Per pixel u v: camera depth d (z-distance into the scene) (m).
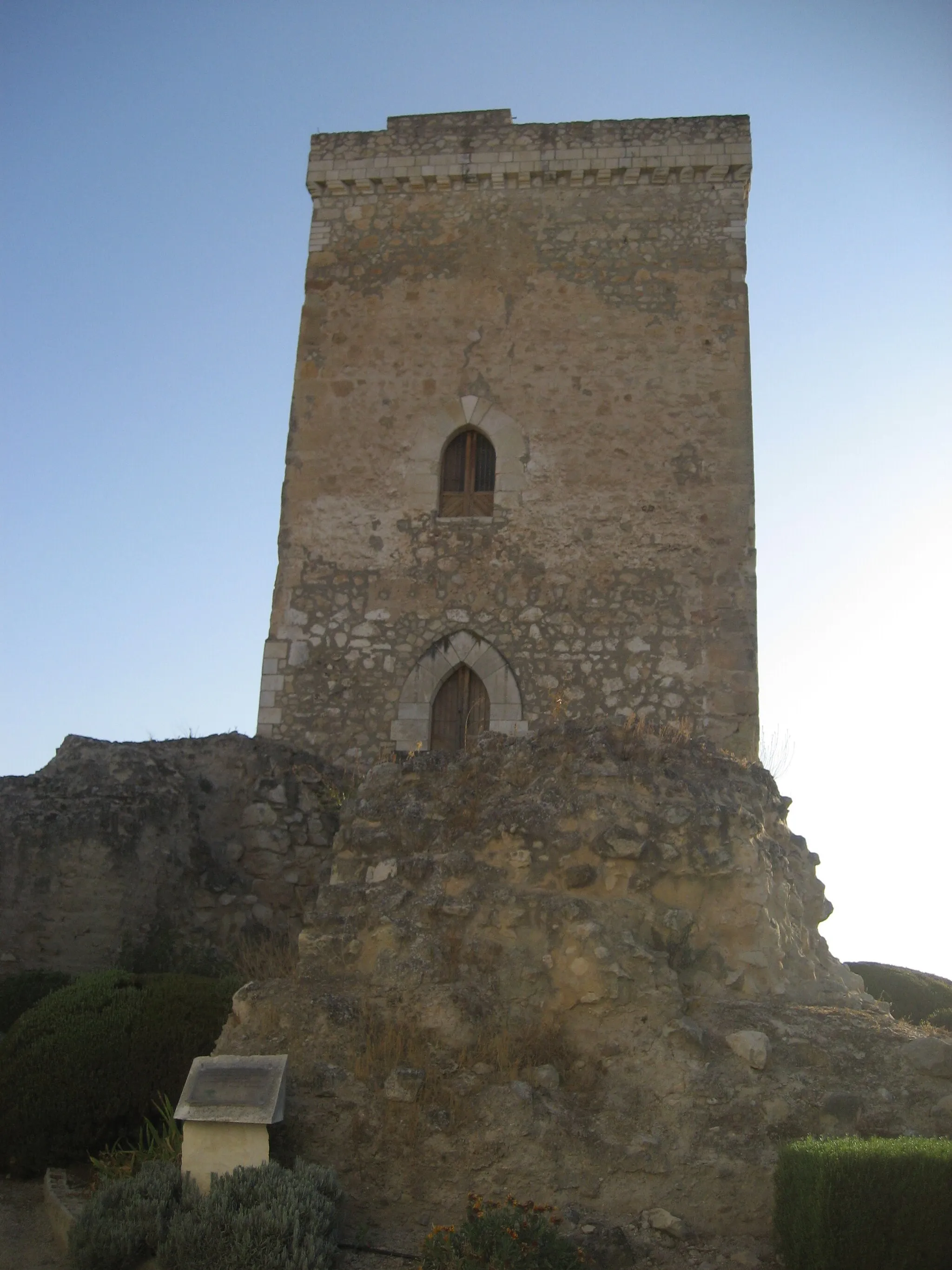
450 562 18.22
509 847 10.30
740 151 19.34
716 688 17.31
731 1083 8.80
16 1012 12.84
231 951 14.66
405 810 11.08
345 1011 9.39
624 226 19.36
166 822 15.02
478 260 19.48
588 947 9.53
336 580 18.36
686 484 18.17
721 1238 8.19
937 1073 8.83
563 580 17.94
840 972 11.59
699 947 10.06
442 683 17.83
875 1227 7.39
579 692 17.44
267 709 17.88
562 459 18.45
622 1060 9.09
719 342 18.73
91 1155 10.00
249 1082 8.70
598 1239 7.93
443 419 18.88
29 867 14.08
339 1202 8.34
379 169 19.97
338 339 19.44
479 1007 9.33
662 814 10.37
